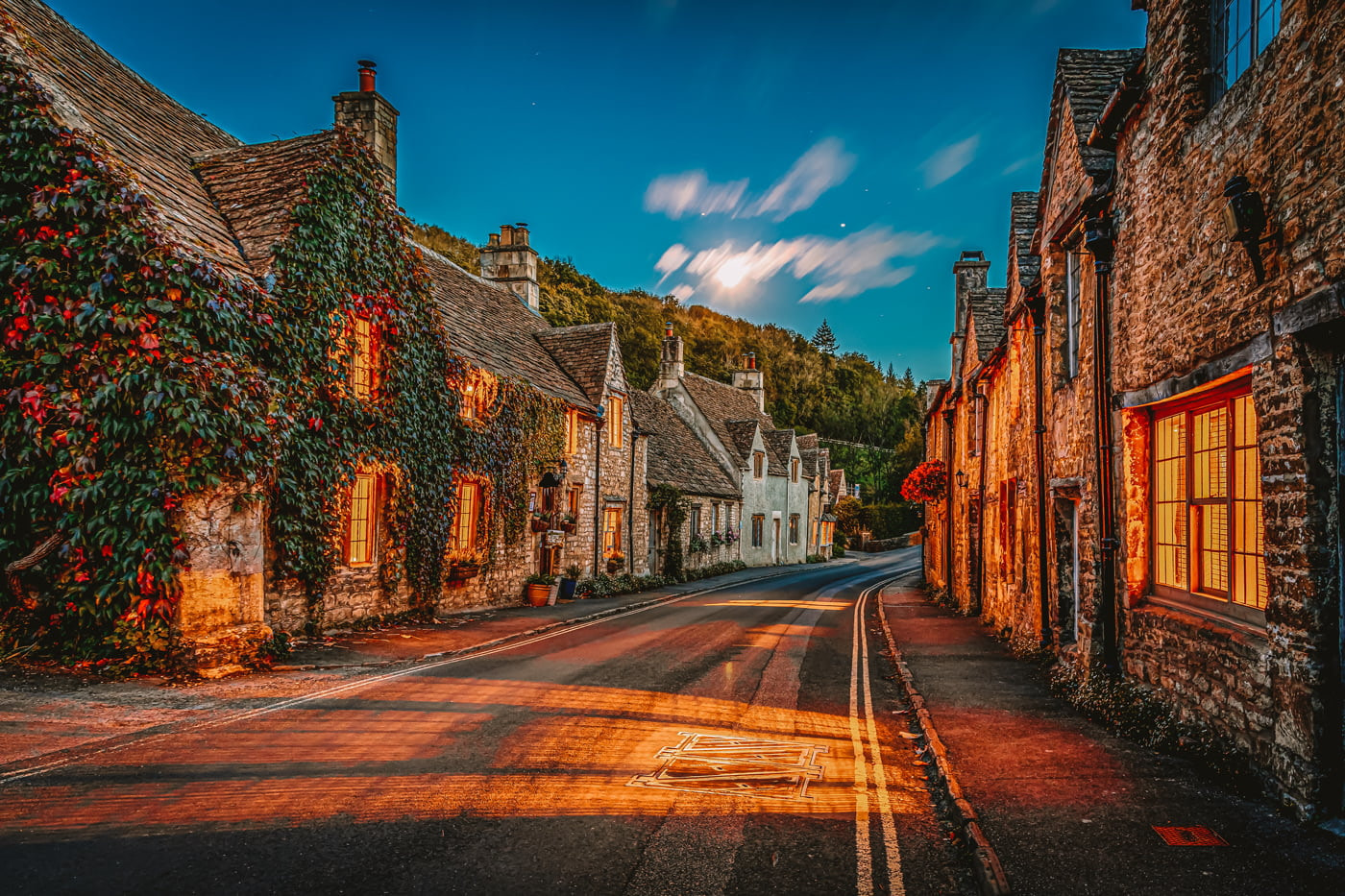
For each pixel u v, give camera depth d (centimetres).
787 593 2425
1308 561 460
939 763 600
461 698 808
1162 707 674
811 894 408
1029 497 1126
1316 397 462
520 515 1786
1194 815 487
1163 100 673
